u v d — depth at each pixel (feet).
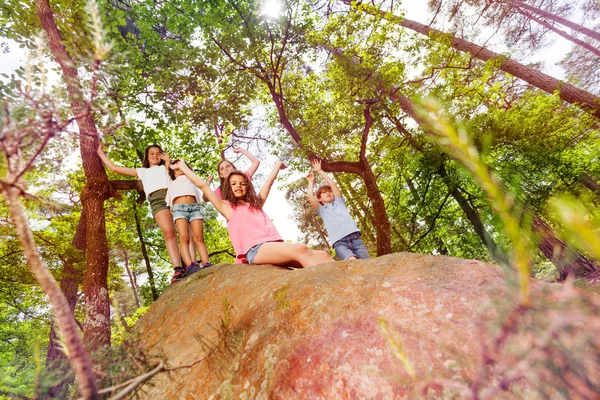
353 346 4.74
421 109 1.75
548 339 1.79
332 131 29.25
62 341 2.43
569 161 25.08
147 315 11.77
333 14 32.14
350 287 6.06
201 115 28.14
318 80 33.65
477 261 6.06
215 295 9.48
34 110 2.77
